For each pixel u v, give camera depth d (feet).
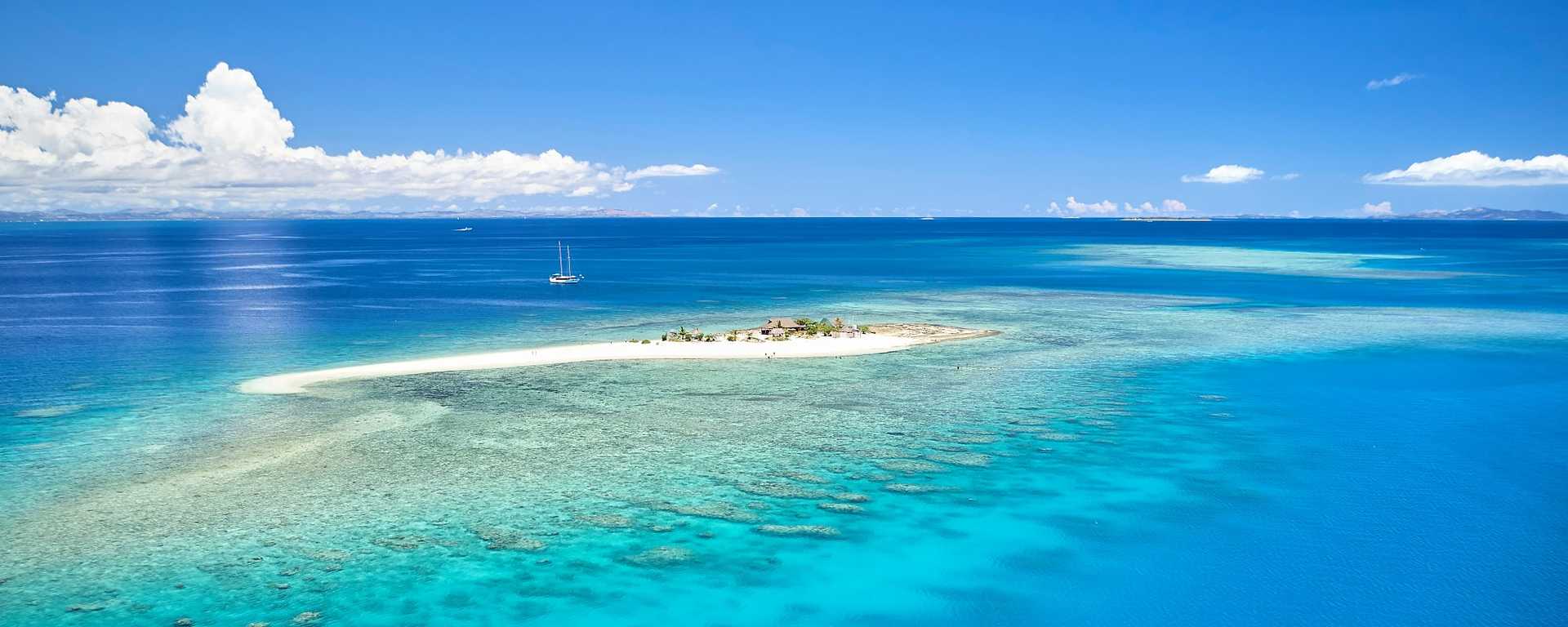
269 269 497.87
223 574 87.81
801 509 104.99
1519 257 556.51
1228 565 91.45
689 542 96.17
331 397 157.38
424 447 126.93
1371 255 593.42
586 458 122.62
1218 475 116.57
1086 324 250.78
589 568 90.17
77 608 81.20
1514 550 93.81
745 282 401.29
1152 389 164.96
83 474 115.24
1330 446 128.57
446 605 82.99
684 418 143.54
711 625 80.59
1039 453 125.59
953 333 228.02
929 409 149.69
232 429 136.36
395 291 358.02
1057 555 93.86
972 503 107.24
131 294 347.56
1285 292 338.75
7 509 103.14
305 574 88.02
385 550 93.25
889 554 94.02
